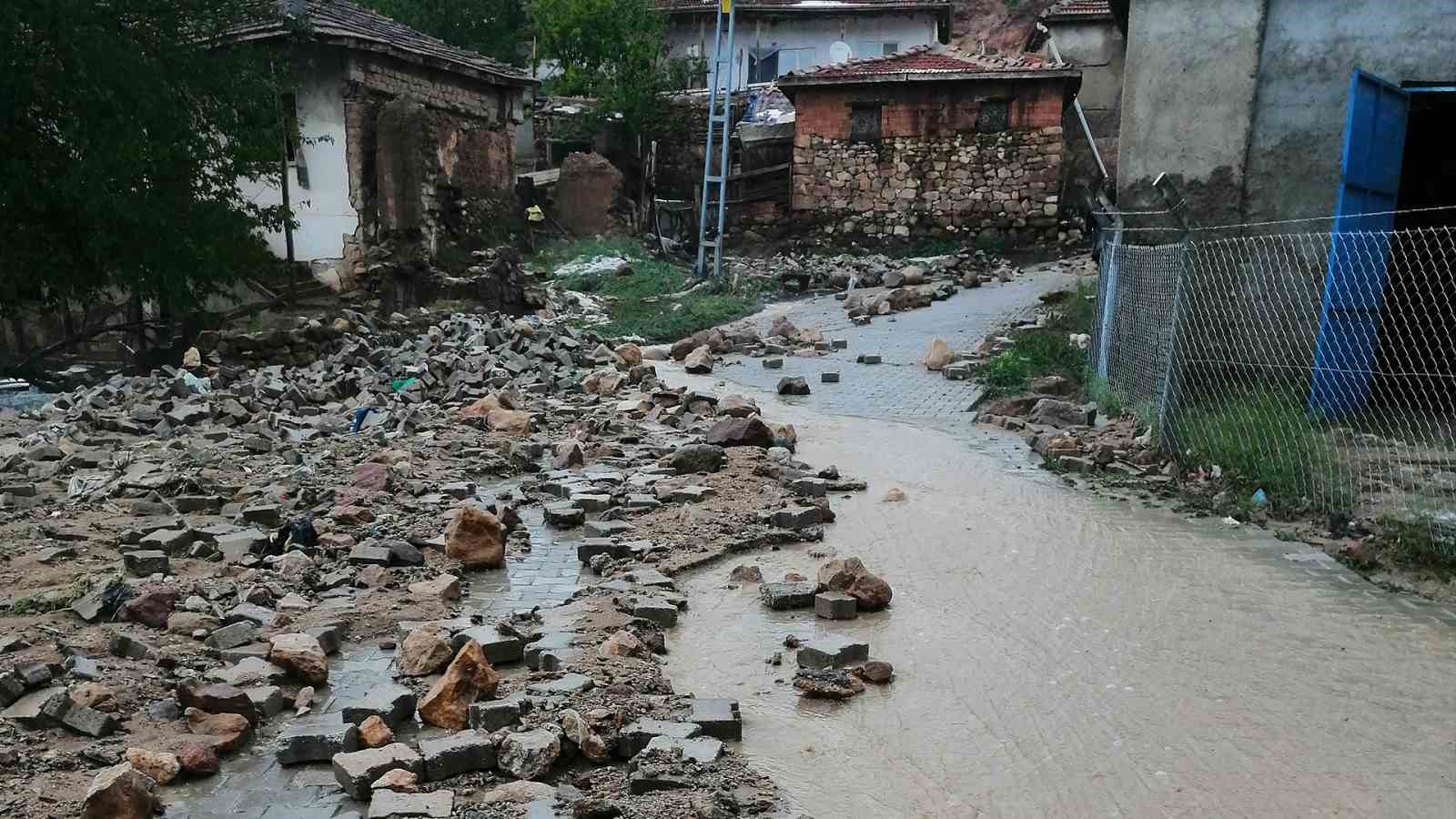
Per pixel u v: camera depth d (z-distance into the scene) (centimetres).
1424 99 1152
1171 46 1193
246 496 852
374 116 2203
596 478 924
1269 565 716
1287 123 1155
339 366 1505
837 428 1193
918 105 2858
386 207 2130
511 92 2712
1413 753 454
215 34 1805
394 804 389
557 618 592
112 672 497
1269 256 1151
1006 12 4450
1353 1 1116
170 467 938
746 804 405
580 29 3272
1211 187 1191
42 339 1916
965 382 1430
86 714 445
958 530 802
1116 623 611
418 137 2127
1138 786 428
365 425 1186
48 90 1582
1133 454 1002
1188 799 418
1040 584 680
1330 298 1001
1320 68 1138
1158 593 662
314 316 1780
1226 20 1164
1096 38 3030
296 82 1980
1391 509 773
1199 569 709
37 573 647
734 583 683
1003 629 604
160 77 1650
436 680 512
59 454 998
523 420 1130
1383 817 404
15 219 1598
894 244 2911
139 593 583
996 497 899
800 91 2947
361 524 770
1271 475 870
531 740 430
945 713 497
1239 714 493
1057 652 569
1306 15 1136
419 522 777
